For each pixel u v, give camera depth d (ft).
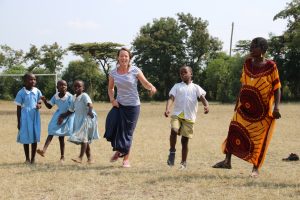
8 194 18.90
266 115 22.76
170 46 235.81
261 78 22.54
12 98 166.09
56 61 221.87
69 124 28.40
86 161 28.89
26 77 28.02
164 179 21.80
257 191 19.35
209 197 18.34
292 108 106.52
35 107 27.89
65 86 28.40
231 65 180.45
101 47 221.25
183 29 243.40
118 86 25.50
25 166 26.13
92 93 200.54
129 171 24.16
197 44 239.09
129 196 18.60
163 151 33.73
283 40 190.39
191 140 41.70
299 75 189.37
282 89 190.80
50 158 30.14
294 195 18.66
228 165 23.71
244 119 23.15
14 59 222.48
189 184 20.72
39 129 27.96
